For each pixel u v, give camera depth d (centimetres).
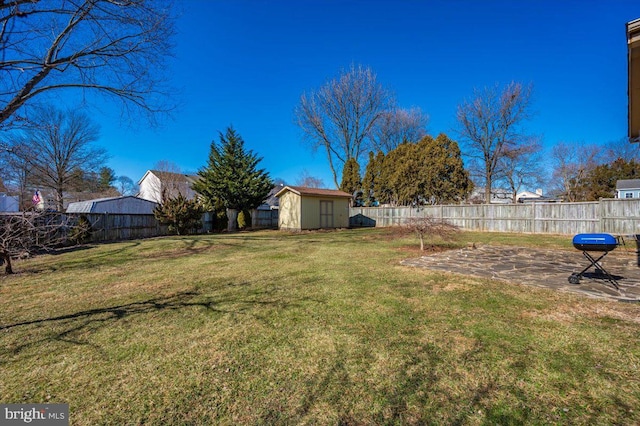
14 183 1688
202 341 263
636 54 337
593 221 1105
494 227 1366
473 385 192
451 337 261
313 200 1675
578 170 2536
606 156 2534
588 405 171
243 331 283
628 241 866
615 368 207
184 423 164
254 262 655
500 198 2772
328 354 237
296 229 1622
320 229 1680
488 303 347
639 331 263
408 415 167
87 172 2270
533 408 170
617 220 1051
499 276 476
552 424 157
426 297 375
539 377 199
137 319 319
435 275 492
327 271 541
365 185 2078
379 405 176
